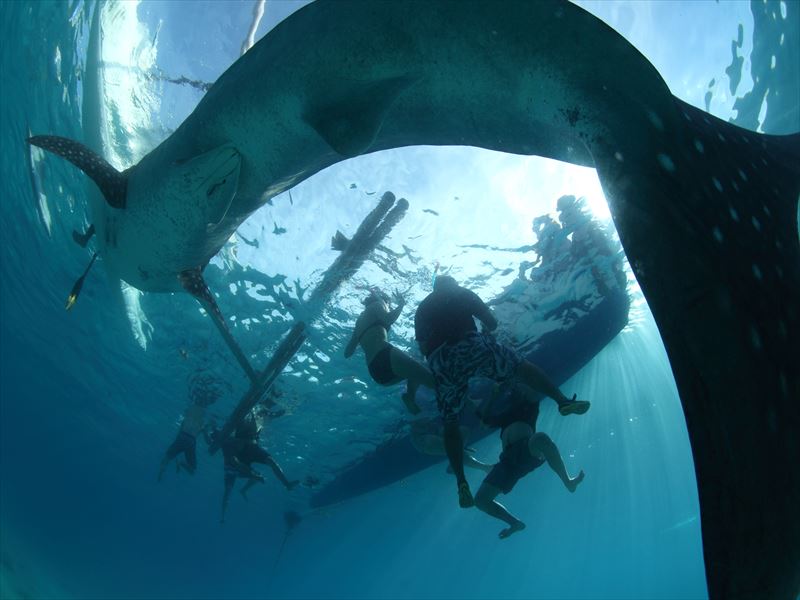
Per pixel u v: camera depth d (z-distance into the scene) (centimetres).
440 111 350
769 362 189
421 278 1087
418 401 1395
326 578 5109
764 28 840
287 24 364
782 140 340
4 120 1241
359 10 331
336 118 351
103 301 1573
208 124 426
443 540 3581
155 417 2294
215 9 823
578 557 4856
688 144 265
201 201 469
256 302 1195
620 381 1738
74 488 4975
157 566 6125
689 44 845
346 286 1108
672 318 196
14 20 1002
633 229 229
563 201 1011
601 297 1222
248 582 5647
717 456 165
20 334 2445
